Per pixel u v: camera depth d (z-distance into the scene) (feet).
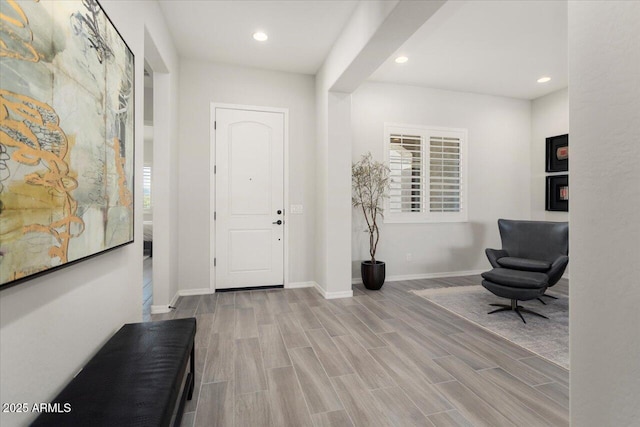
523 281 9.55
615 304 2.51
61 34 3.60
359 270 14.47
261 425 5.05
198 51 11.57
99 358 4.44
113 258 5.48
